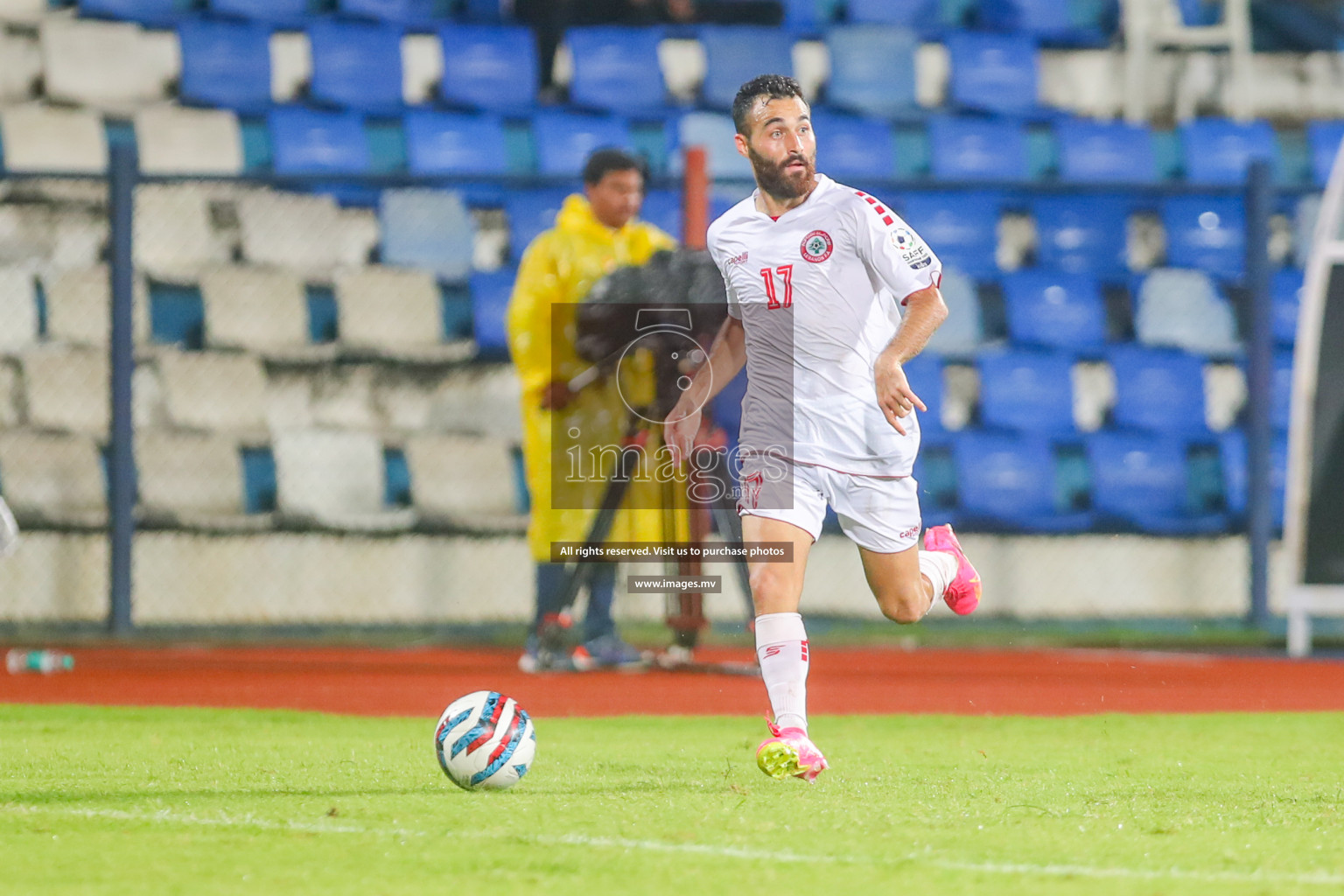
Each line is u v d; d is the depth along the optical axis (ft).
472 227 151.23
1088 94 175.94
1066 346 152.66
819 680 99.30
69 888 32.55
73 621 130.82
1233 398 155.02
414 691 89.04
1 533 79.51
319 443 139.13
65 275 141.28
